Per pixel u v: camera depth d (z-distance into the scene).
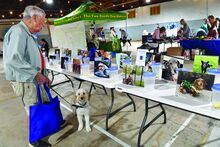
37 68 1.90
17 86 1.85
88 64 2.54
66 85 4.48
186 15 16.03
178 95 1.50
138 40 20.00
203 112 1.24
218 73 1.40
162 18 17.72
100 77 2.31
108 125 2.49
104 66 2.33
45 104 1.97
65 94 3.84
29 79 1.75
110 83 2.02
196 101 1.38
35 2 15.37
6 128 2.55
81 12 5.18
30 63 1.84
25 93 1.86
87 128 2.36
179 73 1.50
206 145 1.98
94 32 7.53
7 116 2.94
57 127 2.11
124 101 3.32
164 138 2.14
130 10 20.27
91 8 5.44
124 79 1.96
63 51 3.84
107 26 22.92
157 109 2.91
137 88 1.78
